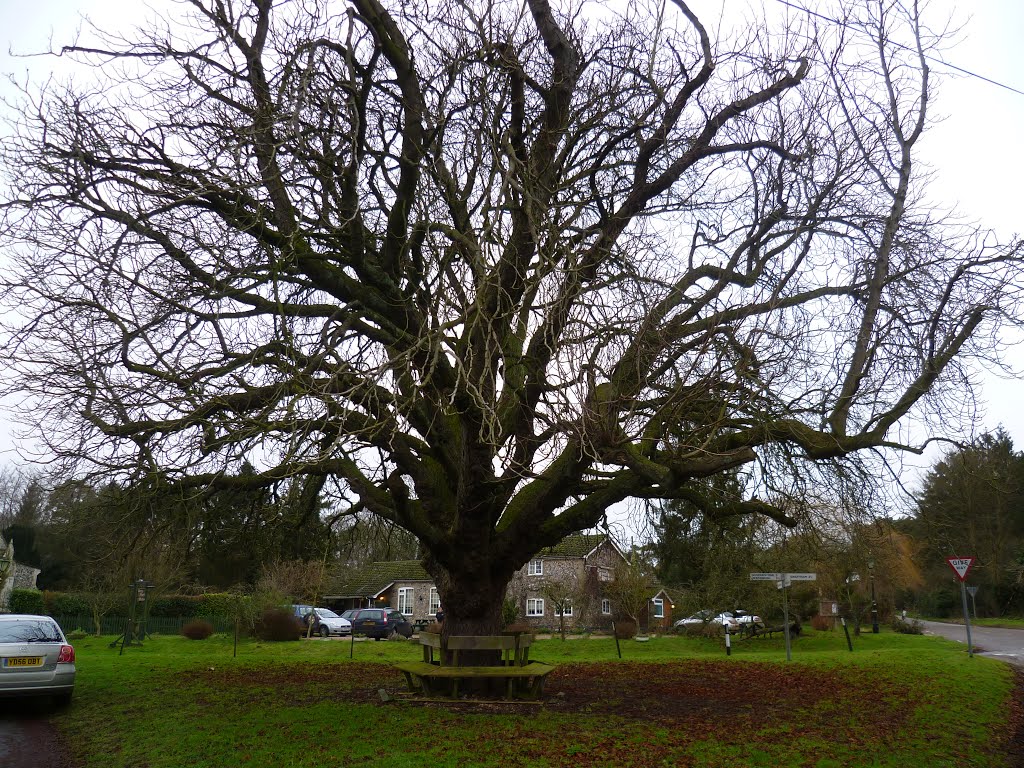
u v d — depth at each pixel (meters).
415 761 7.88
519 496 12.88
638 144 11.07
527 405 9.91
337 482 13.94
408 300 9.95
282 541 15.21
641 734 9.34
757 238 11.62
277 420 9.02
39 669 11.88
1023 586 54.31
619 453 9.43
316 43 9.31
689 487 13.05
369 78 9.47
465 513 11.16
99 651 24.08
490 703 11.48
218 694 12.97
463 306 9.74
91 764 8.66
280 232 9.76
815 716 11.08
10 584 38.16
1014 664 21.88
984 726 11.03
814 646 30.75
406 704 11.34
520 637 11.87
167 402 9.35
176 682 14.76
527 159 10.34
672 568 34.06
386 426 10.27
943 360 9.98
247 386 10.23
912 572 40.88
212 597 40.22
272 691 13.27
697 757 8.27
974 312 9.98
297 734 9.30
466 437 10.21
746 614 34.88
